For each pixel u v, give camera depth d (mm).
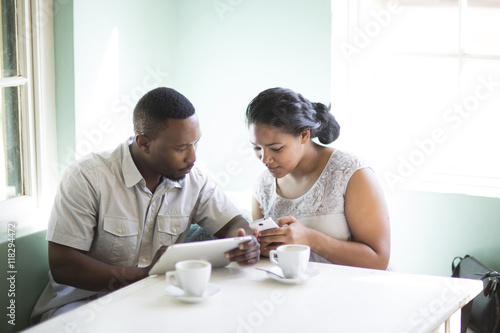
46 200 2434
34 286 2311
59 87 2418
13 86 2330
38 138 2385
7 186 2357
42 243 2322
